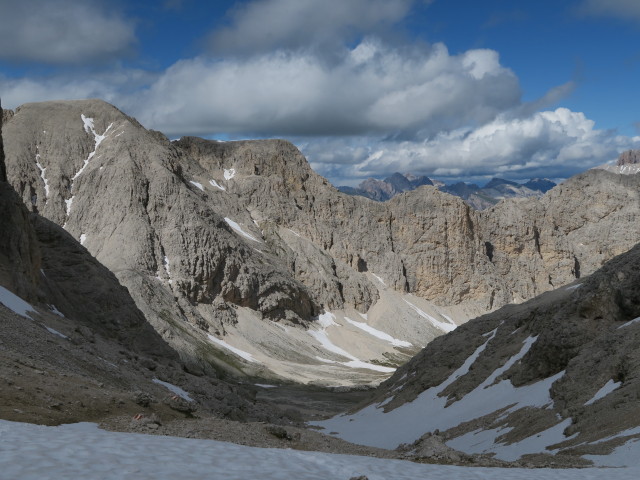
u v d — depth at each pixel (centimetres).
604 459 2822
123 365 4562
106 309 7900
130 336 7725
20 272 5659
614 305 5188
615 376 4166
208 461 1469
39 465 1255
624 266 5341
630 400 3619
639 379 3775
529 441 4088
